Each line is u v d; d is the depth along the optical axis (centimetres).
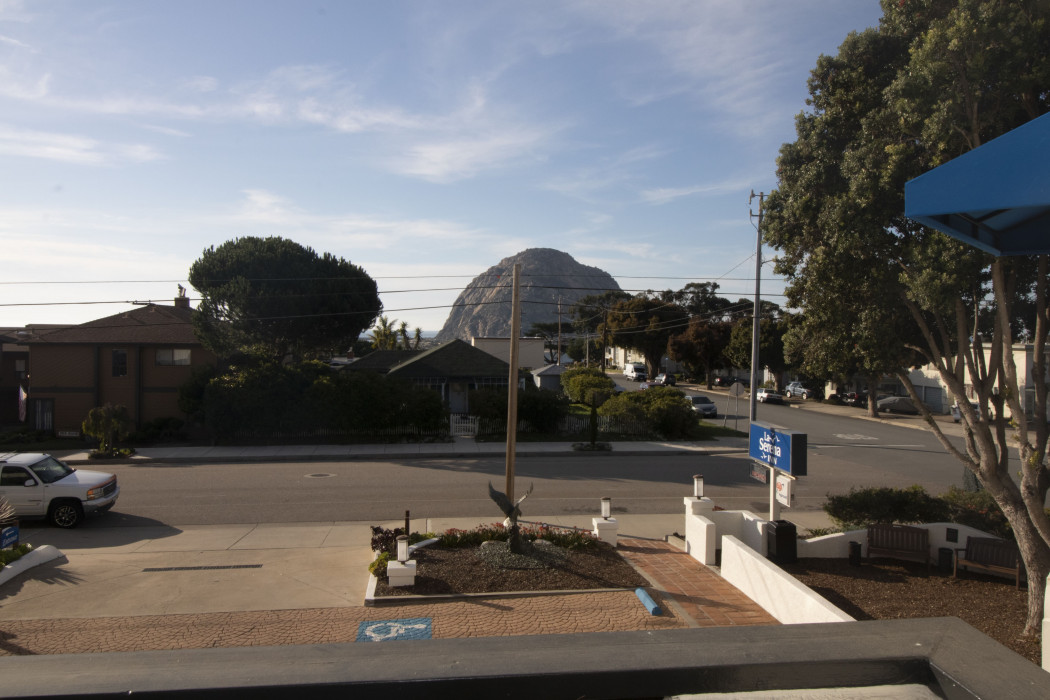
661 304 7150
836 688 165
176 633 882
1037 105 841
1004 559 1042
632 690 161
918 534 1134
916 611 912
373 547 1250
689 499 1275
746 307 7125
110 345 2980
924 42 855
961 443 3011
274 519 1598
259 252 3111
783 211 1152
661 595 1006
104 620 938
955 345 1129
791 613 858
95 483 1548
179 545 1365
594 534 1353
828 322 1060
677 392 3253
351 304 3244
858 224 945
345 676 151
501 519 1586
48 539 1422
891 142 931
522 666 159
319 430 2878
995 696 149
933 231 888
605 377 4653
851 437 3259
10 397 3541
